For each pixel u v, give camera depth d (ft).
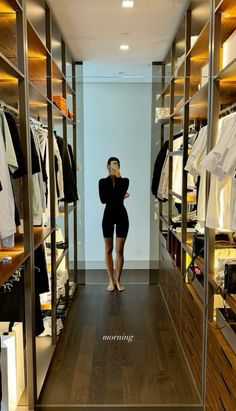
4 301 7.23
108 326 11.05
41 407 7.36
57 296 10.78
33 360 7.20
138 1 9.19
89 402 7.53
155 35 11.53
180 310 9.73
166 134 12.47
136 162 12.98
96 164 13.05
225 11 6.45
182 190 9.63
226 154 5.58
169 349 9.78
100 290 13.39
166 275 12.10
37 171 7.47
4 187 5.34
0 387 5.05
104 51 13.00
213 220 6.33
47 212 9.57
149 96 12.56
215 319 6.76
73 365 8.96
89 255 13.46
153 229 13.26
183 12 9.79
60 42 11.63
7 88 6.86
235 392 5.16
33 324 7.14
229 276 5.82
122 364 9.02
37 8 8.84
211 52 6.70
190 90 9.27
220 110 7.22
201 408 7.30
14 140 6.06
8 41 7.31
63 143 11.41
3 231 5.29
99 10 9.65
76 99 12.69
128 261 13.43
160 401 7.57
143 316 11.70
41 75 9.61
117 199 13.17
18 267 5.96
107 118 12.79
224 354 5.74
